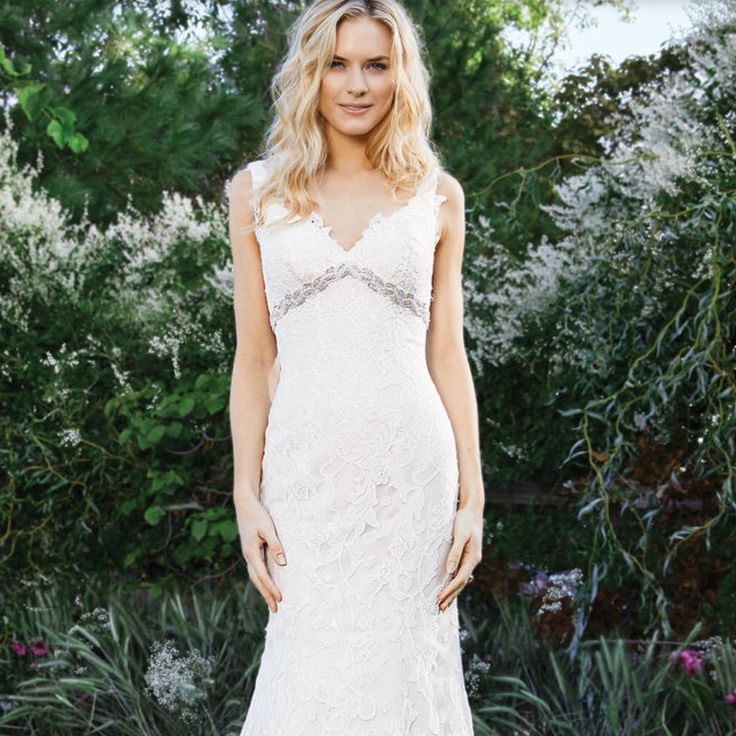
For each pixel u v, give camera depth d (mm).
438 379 2646
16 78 5676
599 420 4102
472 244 4402
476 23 8016
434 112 6422
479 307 4297
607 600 4016
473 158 6207
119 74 5961
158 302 4496
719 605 3961
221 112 6141
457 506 2578
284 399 2457
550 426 4230
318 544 2387
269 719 2379
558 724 3355
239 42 6910
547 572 4312
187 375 4465
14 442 4355
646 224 3877
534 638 3941
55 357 4441
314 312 2465
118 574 4449
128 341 4480
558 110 7266
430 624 2461
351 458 2398
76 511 4391
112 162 5852
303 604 2377
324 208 2531
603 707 3434
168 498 4406
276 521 2432
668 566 3949
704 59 3895
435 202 2588
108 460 4406
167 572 4469
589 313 3939
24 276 4465
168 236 4773
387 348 2461
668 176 3844
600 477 3775
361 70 2506
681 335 3896
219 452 4469
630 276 3922
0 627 4137
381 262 2473
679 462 3926
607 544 4000
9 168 4949
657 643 3799
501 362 4199
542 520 4312
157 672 3602
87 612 4168
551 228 5492
